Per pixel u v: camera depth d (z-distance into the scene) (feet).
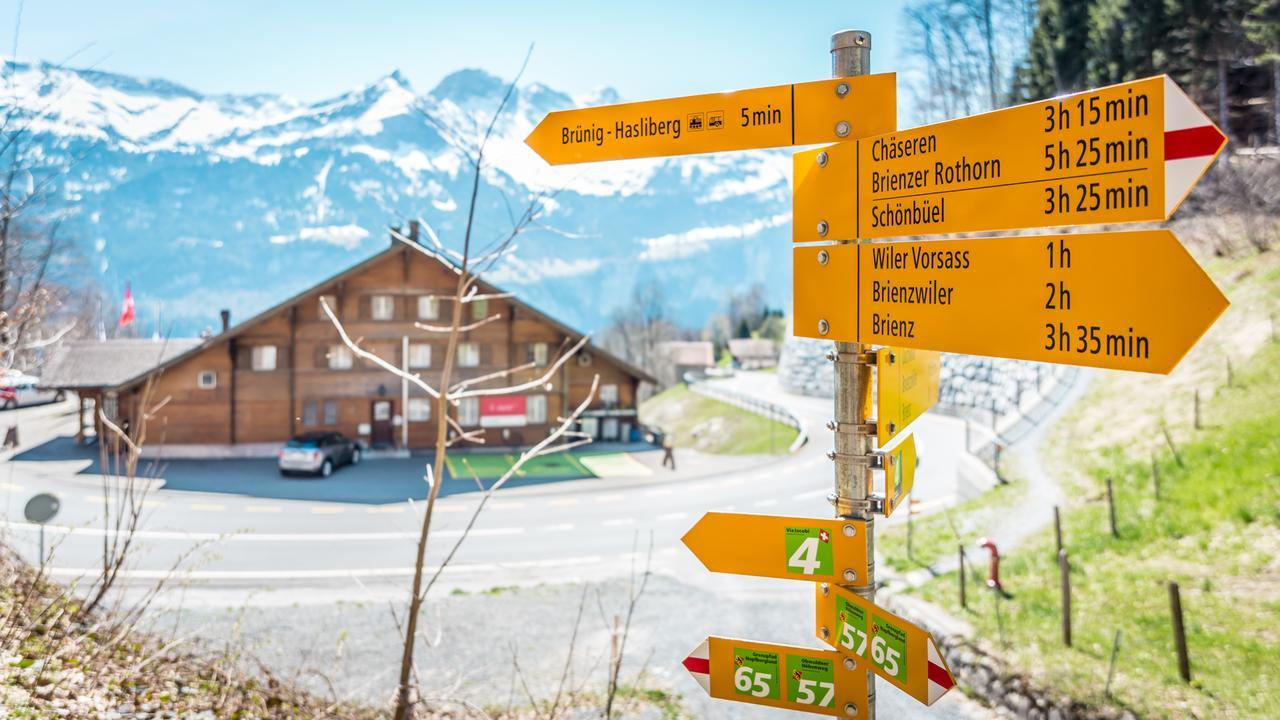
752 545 9.87
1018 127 7.38
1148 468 53.52
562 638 45.68
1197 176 6.14
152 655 25.48
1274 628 32.53
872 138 8.75
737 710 36.01
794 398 202.18
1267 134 101.50
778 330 458.50
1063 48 144.77
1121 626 36.70
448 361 17.63
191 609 47.57
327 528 74.84
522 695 36.81
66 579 50.11
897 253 8.47
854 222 8.96
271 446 121.39
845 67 9.18
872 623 8.95
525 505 86.89
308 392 122.31
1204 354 67.62
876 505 9.14
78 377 121.39
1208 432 53.72
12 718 17.65
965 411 128.98
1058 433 72.84
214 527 73.67
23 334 24.38
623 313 440.86
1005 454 73.72
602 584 57.26
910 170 8.34
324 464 103.40
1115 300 6.63
